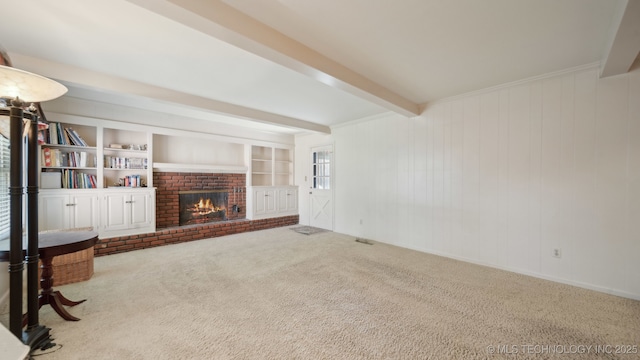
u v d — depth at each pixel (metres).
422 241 4.29
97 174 4.05
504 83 3.33
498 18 1.98
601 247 2.76
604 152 2.73
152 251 4.21
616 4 1.79
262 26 2.03
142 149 4.64
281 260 3.78
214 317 2.22
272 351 1.79
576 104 2.89
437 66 2.83
